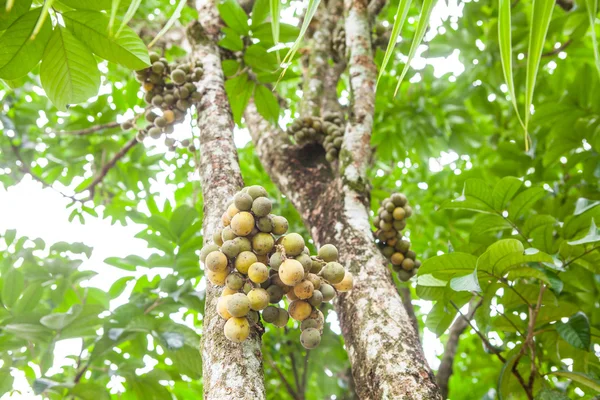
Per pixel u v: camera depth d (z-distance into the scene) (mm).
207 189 2438
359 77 3541
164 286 3777
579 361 3293
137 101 5449
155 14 5633
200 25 3645
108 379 4027
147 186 5750
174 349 3369
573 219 3021
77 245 4098
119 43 2381
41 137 5605
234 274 1865
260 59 4074
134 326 3457
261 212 1863
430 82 5824
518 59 5195
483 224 3254
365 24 3828
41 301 4188
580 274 3551
